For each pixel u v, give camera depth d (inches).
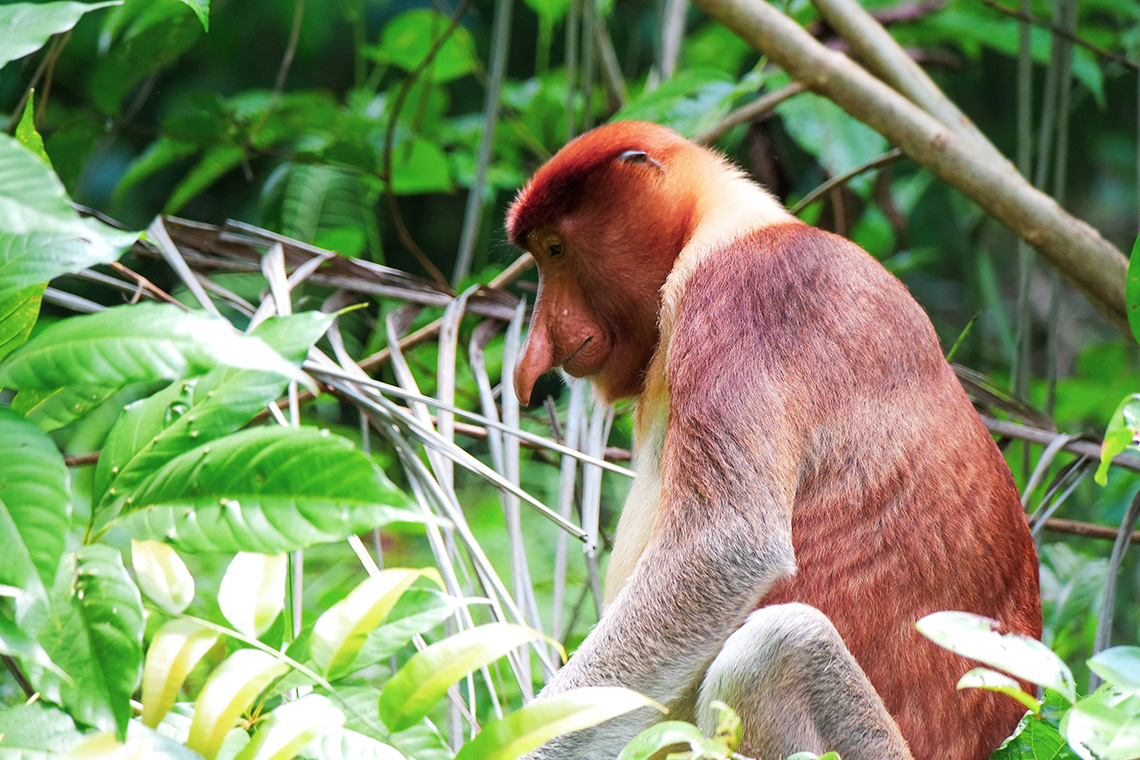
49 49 353.4
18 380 140.8
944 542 239.9
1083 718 156.3
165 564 162.9
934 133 349.1
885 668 238.5
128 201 725.3
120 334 141.4
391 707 156.8
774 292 251.9
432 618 168.6
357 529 147.4
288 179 484.4
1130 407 187.8
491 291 322.3
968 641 162.9
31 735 144.3
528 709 155.0
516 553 243.8
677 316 267.9
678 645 233.5
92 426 381.1
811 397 244.1
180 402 160.9
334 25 780.0
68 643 145.0
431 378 365.1
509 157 540.4
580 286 293.9
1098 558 382.6
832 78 355.6
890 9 495.5
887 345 248.5
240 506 150.0
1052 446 310.2
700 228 279.6
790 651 222.5
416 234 772.6
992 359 682.2
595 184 288.0
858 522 242.1
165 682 154.5
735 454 238.1
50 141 415.8
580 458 220.5
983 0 395.9
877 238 509.0
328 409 430.6
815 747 222.5
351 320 438.9
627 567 271.7
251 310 295.1
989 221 611.2
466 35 512.4
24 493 138.6
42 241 146.6
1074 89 736.3
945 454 244.4
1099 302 343.6
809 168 660.1
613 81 468.1
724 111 401.7
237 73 766.5
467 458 217.2
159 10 382.6
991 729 238.8
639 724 232.4
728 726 169.8
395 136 488.7
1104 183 802.2
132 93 725.3
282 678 169.0
